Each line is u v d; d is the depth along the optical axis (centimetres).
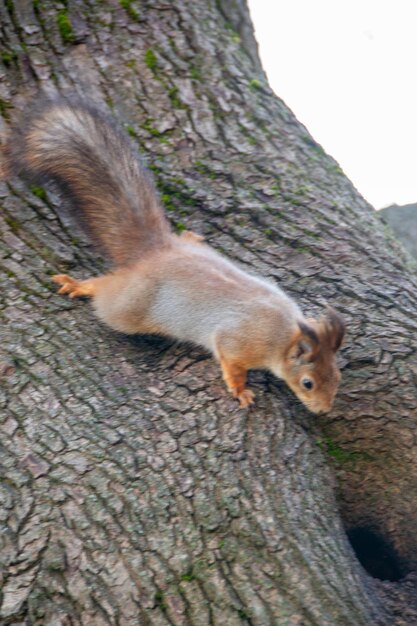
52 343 818
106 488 719
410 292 956
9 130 962
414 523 894
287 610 700
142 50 1100
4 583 657
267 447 797
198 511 727
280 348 866
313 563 735
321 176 1080
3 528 682
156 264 902
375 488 891
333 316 865
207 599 690
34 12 1065
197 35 1150
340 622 714
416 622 794
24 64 1023
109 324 877
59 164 941
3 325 818
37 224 916
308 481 802
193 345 891
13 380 777
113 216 938
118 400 789
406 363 885
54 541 683
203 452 765
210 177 1024
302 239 980
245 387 852
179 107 1073
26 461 723
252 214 996
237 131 1078
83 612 661
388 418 878
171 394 813
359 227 1021
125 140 967
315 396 853
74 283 879
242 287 891
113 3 1120
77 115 957
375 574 920
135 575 684
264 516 740
